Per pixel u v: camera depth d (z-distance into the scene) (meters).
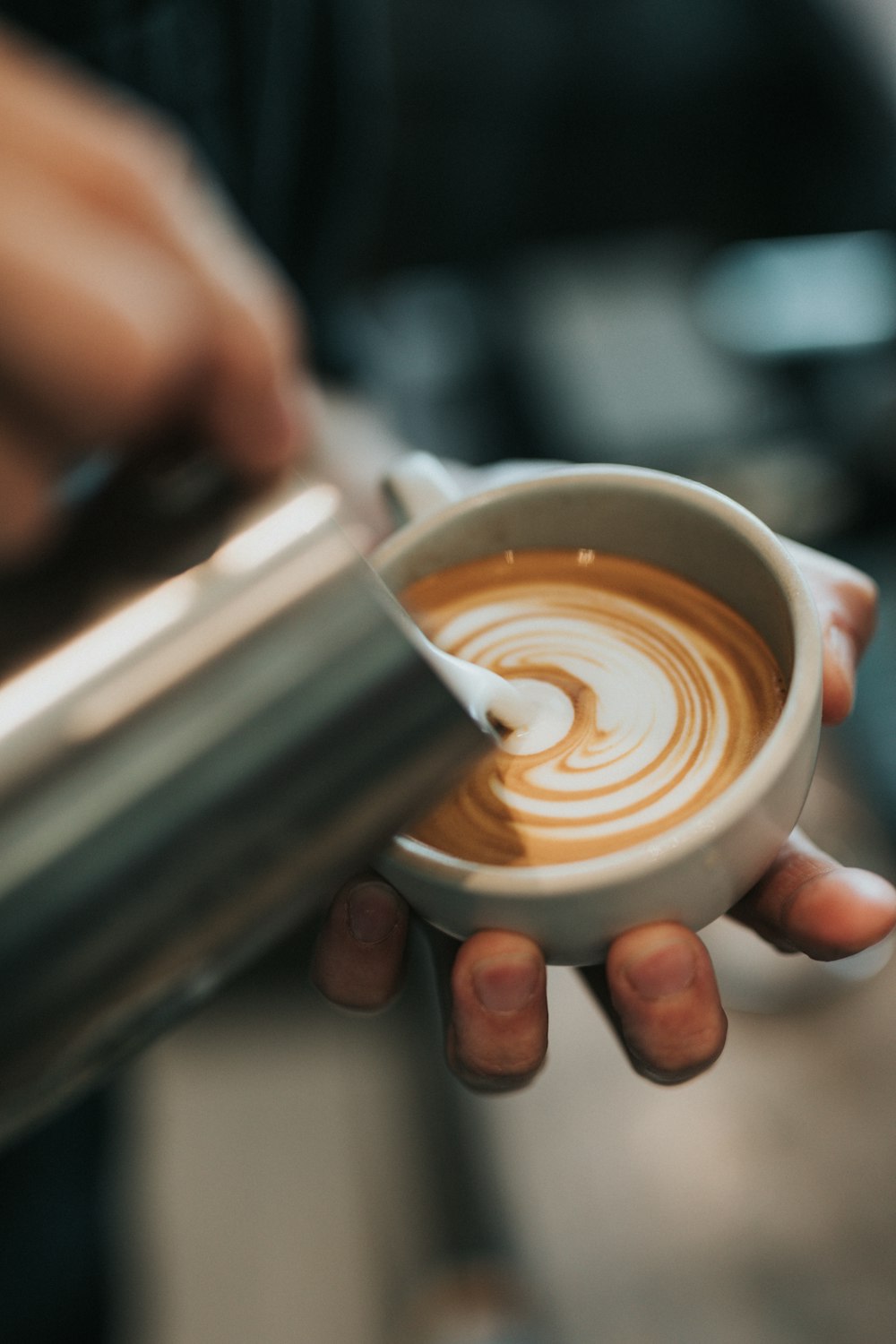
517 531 0.58
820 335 1.38
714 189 2.03
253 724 0.33
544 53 1.87
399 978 0.51
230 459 0.41
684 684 0.53
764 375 1.39
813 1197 1.03
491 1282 1.04
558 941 0.45
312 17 1.08
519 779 0.50
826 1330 0.97
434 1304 1.05
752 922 0.53
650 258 1.70
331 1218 1.18
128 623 0.33
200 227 0.49
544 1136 1.11
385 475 0.60
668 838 0.41
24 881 0.31
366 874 0.49
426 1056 1.24
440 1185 1.15
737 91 1.91
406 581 0.57
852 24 1.78
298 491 0.36
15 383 0.33
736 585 0.53
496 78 1.90
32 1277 1.06
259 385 0.45
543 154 1.99
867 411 1.29
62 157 0.41
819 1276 0.99
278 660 0.33
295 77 1.11
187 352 0.34
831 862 0.51
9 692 0.32
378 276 2.06
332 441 0.97
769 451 1.31
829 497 1.27
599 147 1.98
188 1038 1.33
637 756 0.51
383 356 1.45
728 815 0.40
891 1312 0.96
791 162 1.96
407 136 1.95
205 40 1.03
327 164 1.17
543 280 1.64
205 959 0.35
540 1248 1.06
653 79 1.90
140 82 0.99
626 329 1.48
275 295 0.62
